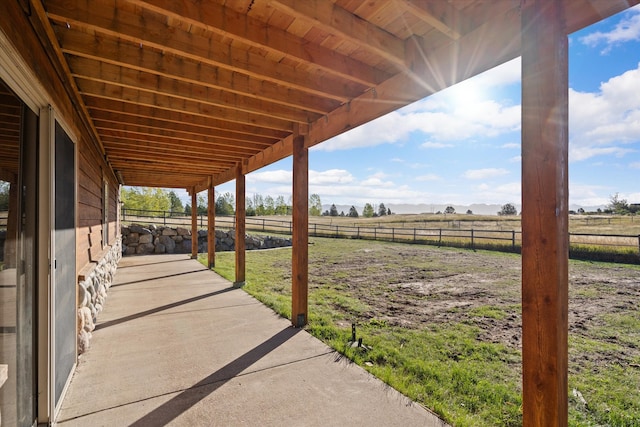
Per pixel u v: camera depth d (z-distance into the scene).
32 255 1.78
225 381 2.45
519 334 3.52
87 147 3.50
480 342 3.27
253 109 3.19
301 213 3.80
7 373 1.50
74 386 2.35
